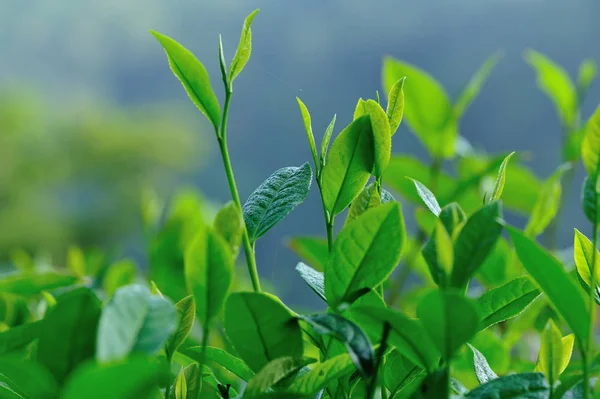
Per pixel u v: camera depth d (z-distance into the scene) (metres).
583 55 21.02
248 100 21.09
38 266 1.50
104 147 17.83
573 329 0.84
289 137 20.56
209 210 1.67
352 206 0.90
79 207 17.92
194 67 0.89
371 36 22.27
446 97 1.75
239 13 22.39
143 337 0.80
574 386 0.85
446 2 22.55
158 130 19.12
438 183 1.68
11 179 16.72
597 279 0.90
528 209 1.75
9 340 0.88
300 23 22.11
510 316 0.91
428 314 0.82
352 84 21.55
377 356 0.85
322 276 0.92
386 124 0.91
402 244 0.87
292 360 0.85
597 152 0.85
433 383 0.83
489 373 0.90
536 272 0.84
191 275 0.85
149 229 1.39
